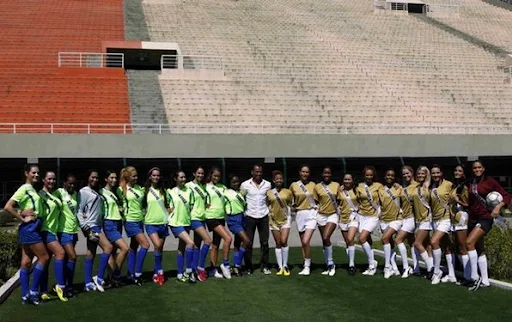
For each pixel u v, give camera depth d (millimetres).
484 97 32281
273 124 27266
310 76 32719
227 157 24531
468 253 10242
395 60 36656
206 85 30047
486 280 10258
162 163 24641
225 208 11297
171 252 14320
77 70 29328
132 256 10664
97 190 10039
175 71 30359
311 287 10352
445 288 10234
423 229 10883
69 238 9688
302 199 11461
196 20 41094
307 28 41844
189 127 25969
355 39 40312
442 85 33344
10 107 25766
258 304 9195
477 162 10164
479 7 54031
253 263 12875
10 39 33969
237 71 32312
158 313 8688
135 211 10445
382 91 31797
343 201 11516
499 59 38438
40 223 9273
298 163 25922
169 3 44594
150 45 30734
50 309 8938
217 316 8539
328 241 11422
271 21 42750
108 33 36656
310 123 27859
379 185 11391
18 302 9406
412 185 11008
